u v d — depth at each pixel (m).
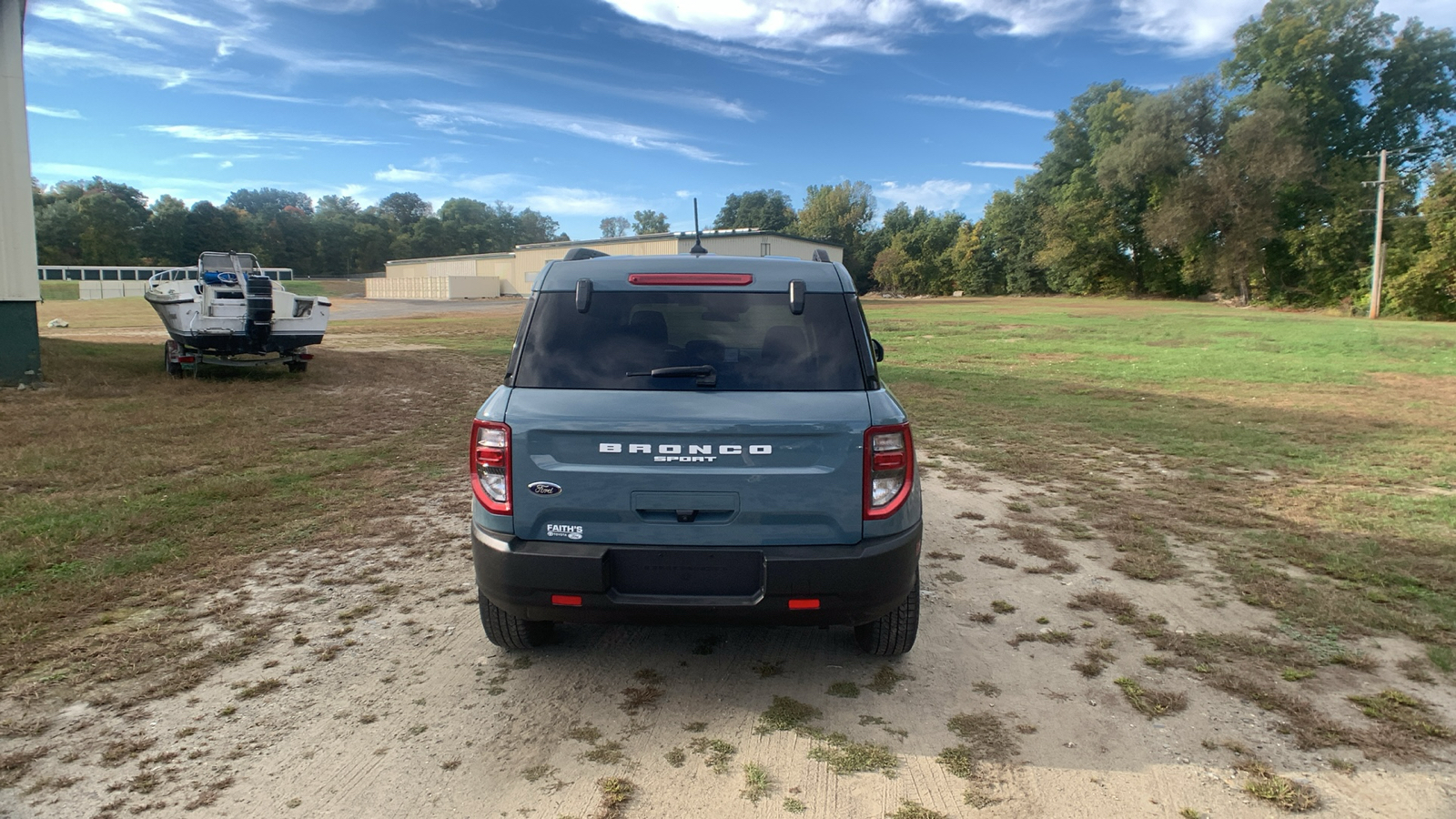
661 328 3.33
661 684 3.47
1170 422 10.59
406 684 3.44
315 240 142.75
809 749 2.96
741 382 3.19
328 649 3.77
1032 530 5.78
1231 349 22.20
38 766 2.78
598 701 3.32
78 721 3.08
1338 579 4.77
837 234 107.19
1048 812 2.58
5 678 3.39
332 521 5.84
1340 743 2.96
